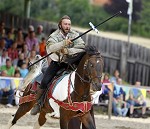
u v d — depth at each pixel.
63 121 16.72
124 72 43.81
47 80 17.50
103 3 82.00
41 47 34.28
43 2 83.75
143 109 31.28
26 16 46.62
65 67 17.55
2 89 28.28
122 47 43.88
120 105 30.61
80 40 17.50
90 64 15.89
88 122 16.78
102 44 43.91
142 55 44.84
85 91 16.47
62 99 16.61
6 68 30.64
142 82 45.00
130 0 41.50
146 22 79.62
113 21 77.38
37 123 19.30
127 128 25.94
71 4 81.81
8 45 35.69
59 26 17.44
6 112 27.11
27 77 19.06
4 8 74.88
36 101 18.00
